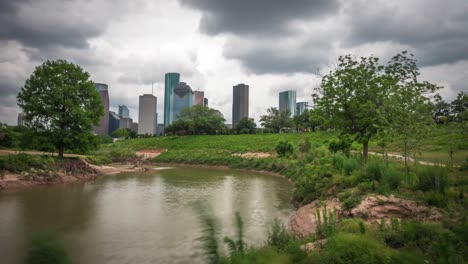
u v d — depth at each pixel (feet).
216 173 170.09
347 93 82.23
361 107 77.71
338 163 92.17
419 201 47.78
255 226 56.65
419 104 59.26
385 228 38.17
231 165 210.38
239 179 138.82
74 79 131.23
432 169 53.98
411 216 46.19
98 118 139.74
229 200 83.92
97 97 137.90
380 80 78.84
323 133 279.49
